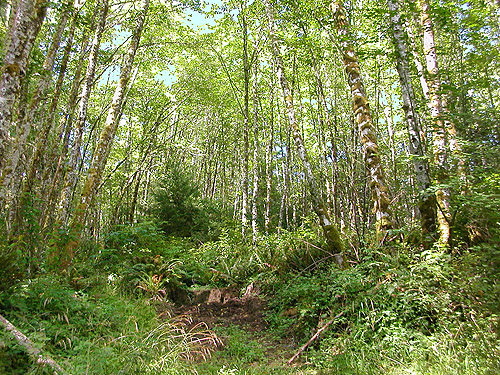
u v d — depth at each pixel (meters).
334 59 13.19
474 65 6.95
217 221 16.11
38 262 5.94
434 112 7.59
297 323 6.34
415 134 6.93
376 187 7.10
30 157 9.06
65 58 8.74
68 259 6.73
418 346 4.53
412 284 5.25
